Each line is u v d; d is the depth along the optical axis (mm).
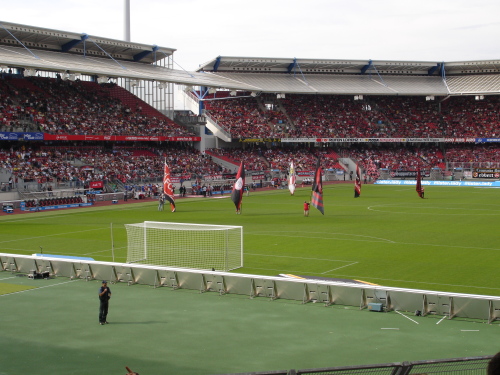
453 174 132250
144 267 34500
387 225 60562
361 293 29031
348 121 144875
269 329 25906
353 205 81625
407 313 27984
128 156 109250
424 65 146750
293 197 96125
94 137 103062
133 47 116688
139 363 22094
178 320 27484
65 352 23422
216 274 32531
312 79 141125
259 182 119000
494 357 7262
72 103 111188
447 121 147625
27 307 30031
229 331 25734
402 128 144625
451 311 27219
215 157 125188
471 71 149750
